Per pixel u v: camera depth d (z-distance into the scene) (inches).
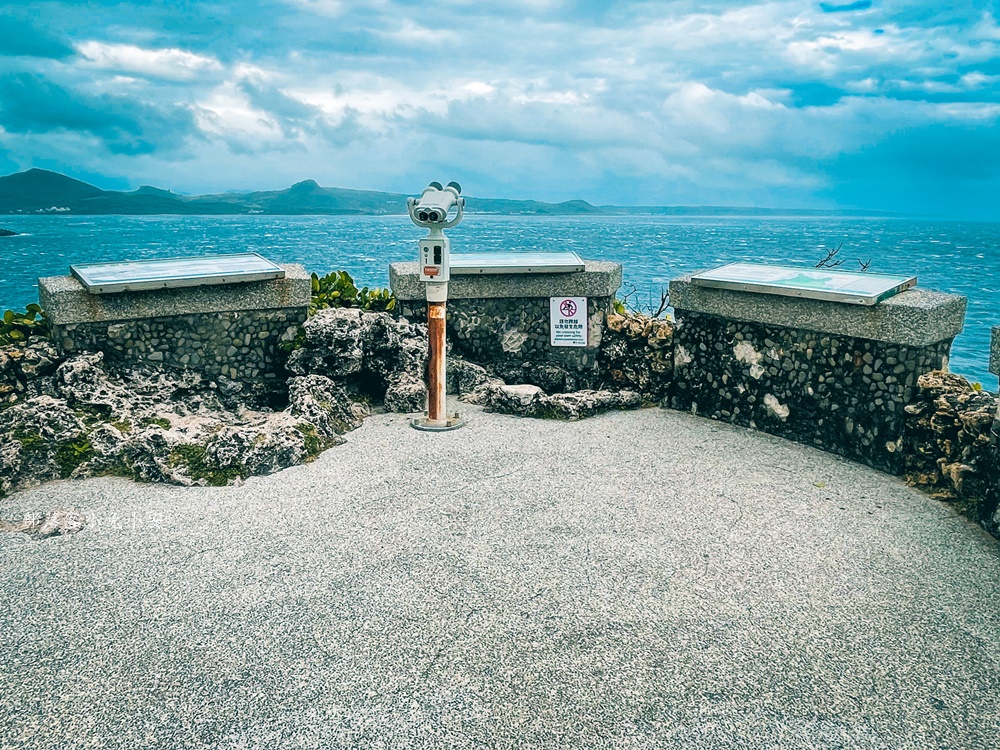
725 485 211.2
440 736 113.0
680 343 281.4
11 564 164.6
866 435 227.3
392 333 292.4
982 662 132.6
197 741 112.0
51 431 215.8
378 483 209.6
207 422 242.5
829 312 228.8
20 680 126.2
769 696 123.1
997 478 181.5
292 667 129.0
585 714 118.2
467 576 159.3
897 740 113.7
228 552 169.6
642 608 148.1
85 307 241.6
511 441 246.2
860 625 143.4
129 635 138.5
